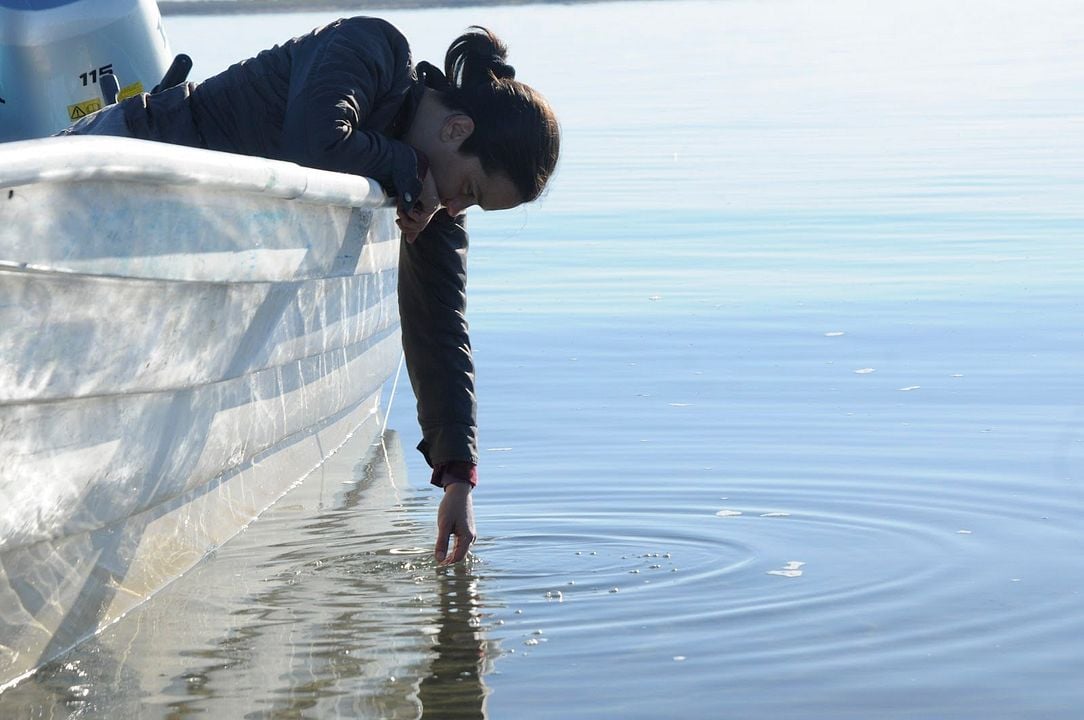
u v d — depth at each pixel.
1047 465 4.82
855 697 2.92
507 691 2.96
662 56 31.19
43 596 3.10
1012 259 9.39
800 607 3.48
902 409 5.70
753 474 4.79
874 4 57.75
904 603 3.51
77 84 5.56
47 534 3.02
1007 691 2.95
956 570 3.77
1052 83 23.05
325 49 3.72
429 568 3.88
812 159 15.21
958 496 4.48
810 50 32.84
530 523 4.29
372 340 5.69
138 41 5.72
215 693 2.96
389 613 3.48
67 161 2.52
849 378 6.33
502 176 3.73
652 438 5.35
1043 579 3.68
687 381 6.39
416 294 3.89
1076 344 6.90
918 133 17.31
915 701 2.90
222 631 3.36
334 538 4.24
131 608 3.52
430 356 3.86
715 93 22.83
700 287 8.87
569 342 7.38
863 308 8.00
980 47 32.34
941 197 12.28
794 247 10.20
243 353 3.78
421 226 3.76
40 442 2.81
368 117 3.76
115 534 3.40
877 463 4.89
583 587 3.67
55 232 2.59
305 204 3.72
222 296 3.43
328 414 5.15
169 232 3.01
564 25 43.28
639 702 2.90
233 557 4.02
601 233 11.16
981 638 3.26
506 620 3.42
